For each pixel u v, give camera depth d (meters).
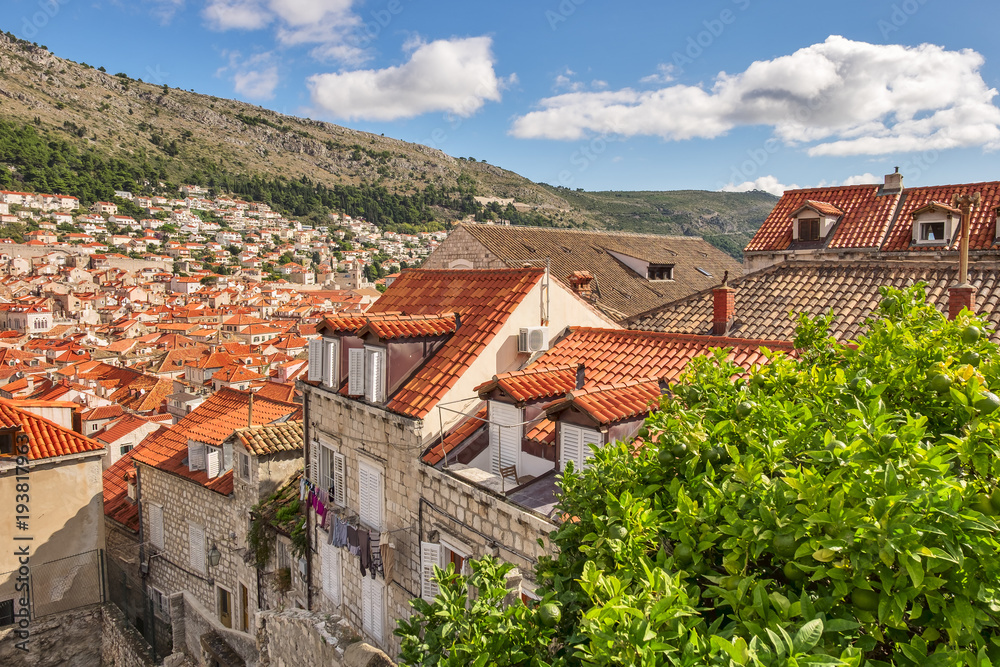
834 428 5.55
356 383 14.88
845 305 18.05
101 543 22.02
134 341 111.75
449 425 13.32
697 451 5.83
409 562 13.30
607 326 16.92
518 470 12.42
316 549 17.61
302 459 21.33
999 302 15.80
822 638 3.94
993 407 5.01
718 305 18.89
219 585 22.41
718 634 4.12
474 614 5.87
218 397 28.20
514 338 14.67
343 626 13.63
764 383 6.92
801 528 4.19
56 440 21.52
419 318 15.00
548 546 9.75
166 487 25.03
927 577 3.83
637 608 4.25
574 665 5.29
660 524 5.21
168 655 21.20
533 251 36.47
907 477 4.16
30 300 135.38
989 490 4.50
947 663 3.63
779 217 28.55
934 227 22.94
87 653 21.31
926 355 6.15
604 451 6.72
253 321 125.81
